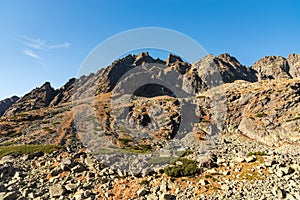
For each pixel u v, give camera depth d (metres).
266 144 45.38
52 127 52.56
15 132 51.59
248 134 50.47
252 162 23.86
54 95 106.81
